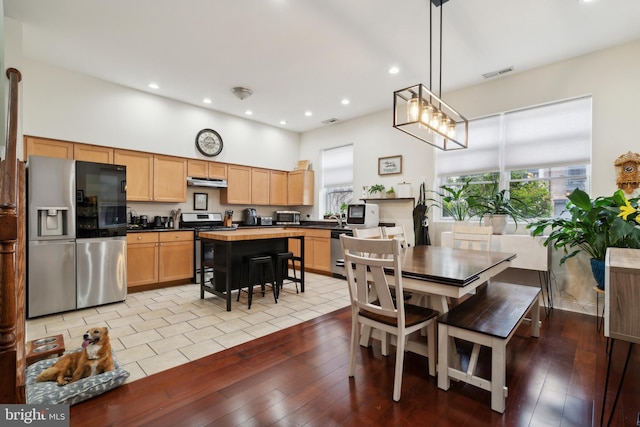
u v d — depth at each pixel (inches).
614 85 126.6
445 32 118.2
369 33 119.6
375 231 114.1
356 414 65.4
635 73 122.4
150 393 72.5
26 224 120.8
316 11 106.8
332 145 243.0
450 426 61.8
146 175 179.6
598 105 130.0
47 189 125.0
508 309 82.7
